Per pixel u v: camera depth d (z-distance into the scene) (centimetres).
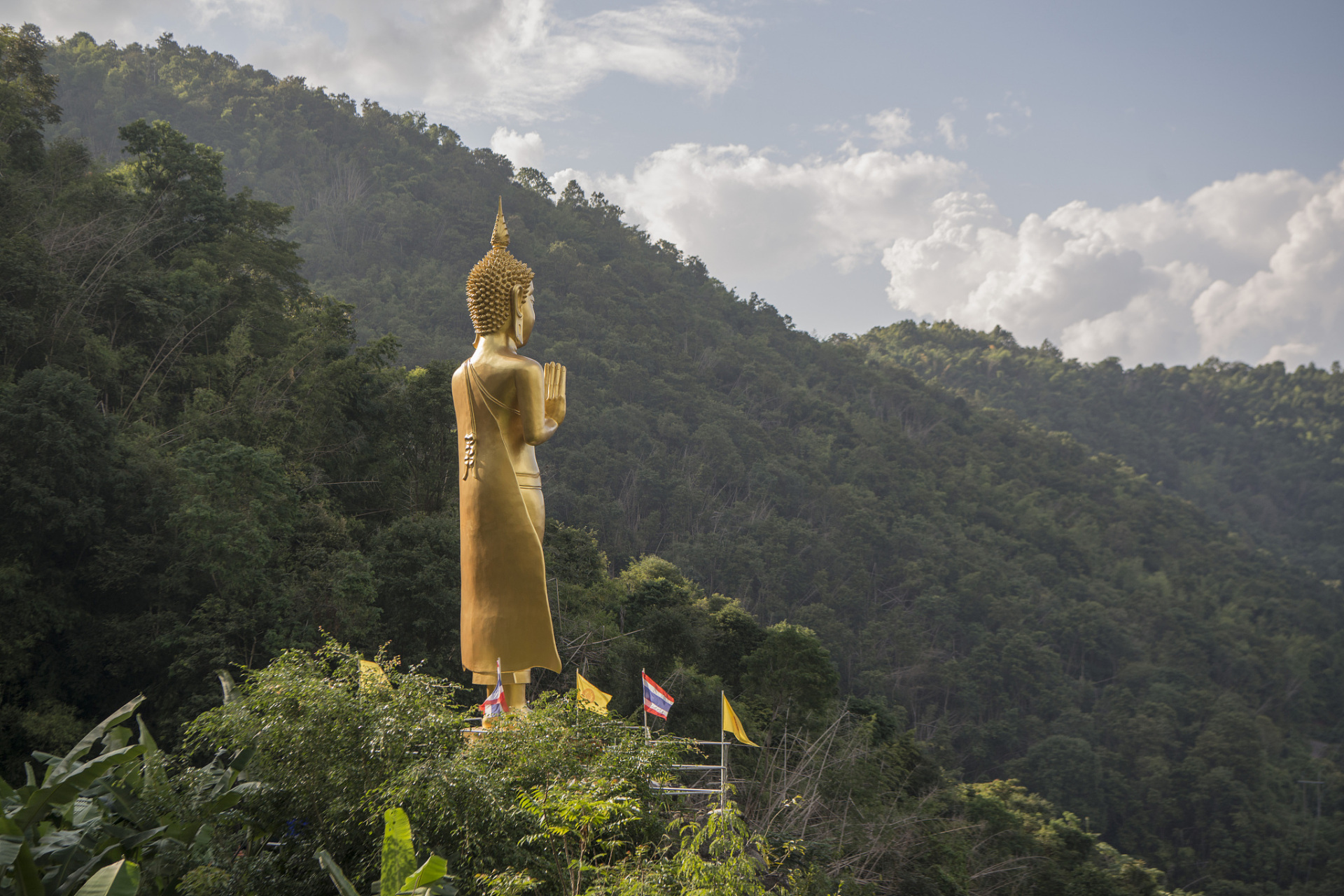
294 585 3117
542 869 1309
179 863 1201
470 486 1741
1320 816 9975
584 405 13000
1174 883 8594
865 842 2950
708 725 3969
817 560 11938
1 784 1185
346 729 1340
